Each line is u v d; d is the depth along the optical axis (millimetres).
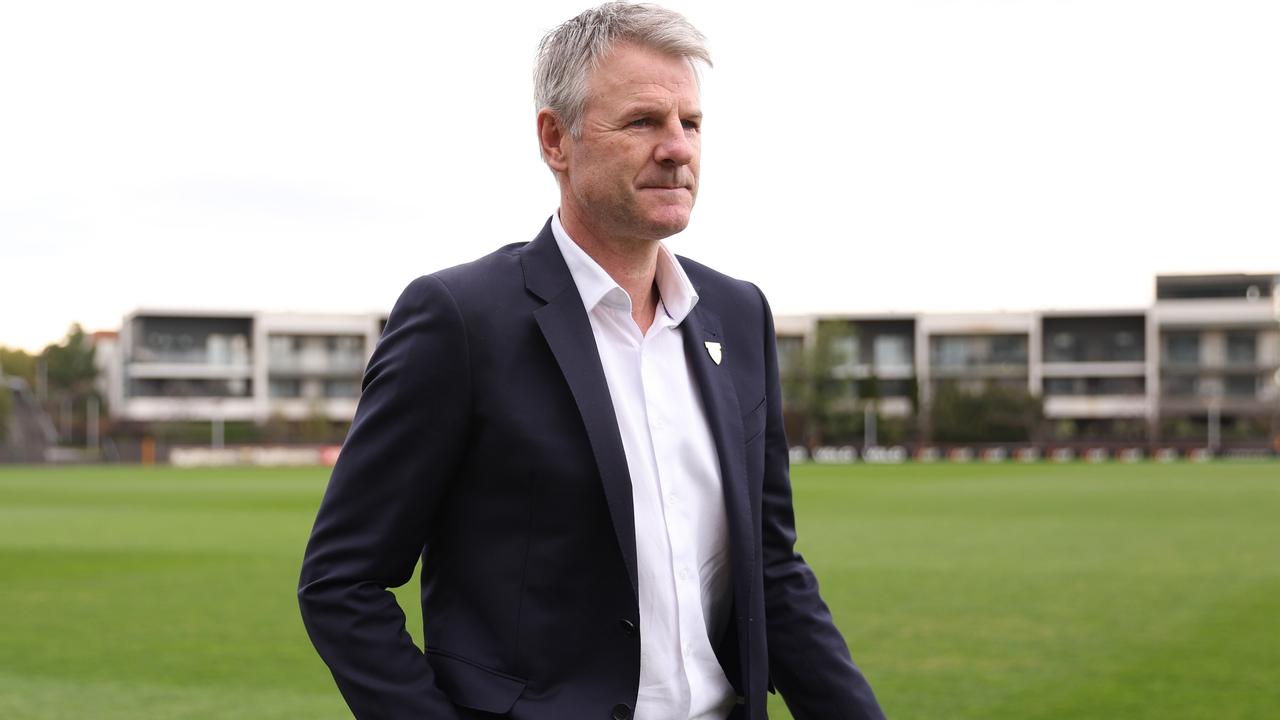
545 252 1884
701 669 1865
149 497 28891
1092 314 83500
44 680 7027
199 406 85500
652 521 1820
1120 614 9219
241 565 13234
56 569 12875
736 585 1864
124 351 92688
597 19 1832
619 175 1804
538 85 1904
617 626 1783
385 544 1779
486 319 1795
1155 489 29328
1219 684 6684
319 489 33219
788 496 2074
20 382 104250
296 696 6594
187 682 6973
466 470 1812
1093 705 6211
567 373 1784
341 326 88500
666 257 1964
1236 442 74812
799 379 79812
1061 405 83938
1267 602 9781
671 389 1896
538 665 1770
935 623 8828
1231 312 81125
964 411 78562
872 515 20516
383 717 1724
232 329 88375
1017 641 8070
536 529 1781
